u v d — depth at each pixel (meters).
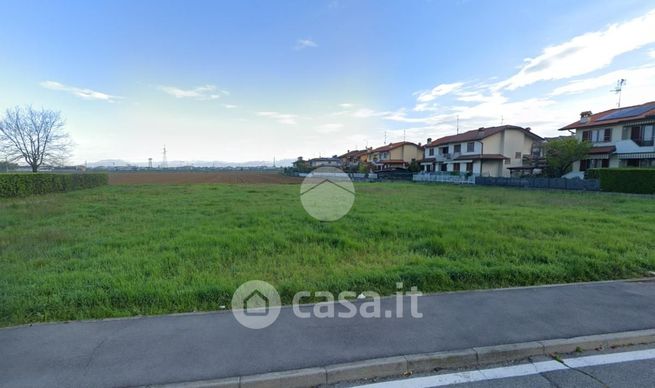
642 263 5.49
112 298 3.89
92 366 2.67
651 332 3.28
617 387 2.54
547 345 3.03
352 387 2.59
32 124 34.53
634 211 11.91
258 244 6.65
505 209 12.34
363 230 8.12
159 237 7.38
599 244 6.70
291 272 4.94
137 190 23.41
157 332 3.18
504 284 4.63
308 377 2.61
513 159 39.56
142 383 2.49
